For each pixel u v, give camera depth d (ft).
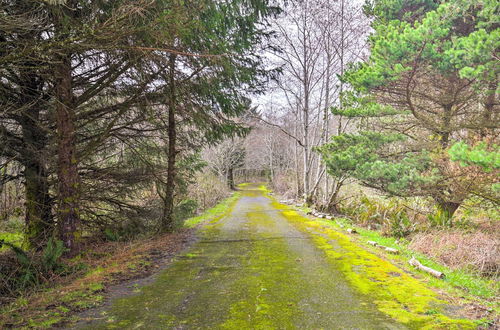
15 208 39.91
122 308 13.73
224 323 12.17
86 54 19.45
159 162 33.12
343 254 23.58
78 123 24.80
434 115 29.22
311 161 71.67
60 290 15.64
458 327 11.73
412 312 13.15
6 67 14.25
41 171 23.21
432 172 26.16
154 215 31.81
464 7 20.20
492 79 19.81
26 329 11.47
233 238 30.42
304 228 36.04
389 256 22.85
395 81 25.72
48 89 21.13
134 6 13.98
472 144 24.95
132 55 19.08
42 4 14.49
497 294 15.57
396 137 29.37
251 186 179.52
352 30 53.57
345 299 14.66
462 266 19.88
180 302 14.42
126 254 23.27
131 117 26.63
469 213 31.50
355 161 28.94
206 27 20.01
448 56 21.04
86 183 26.35
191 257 23.20
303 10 55.93
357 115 30.78
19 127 22.53
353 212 46.93
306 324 12.01
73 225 20.85
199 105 27.84
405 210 34.99
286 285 16.69
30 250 21.75
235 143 116.57
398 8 29.60
